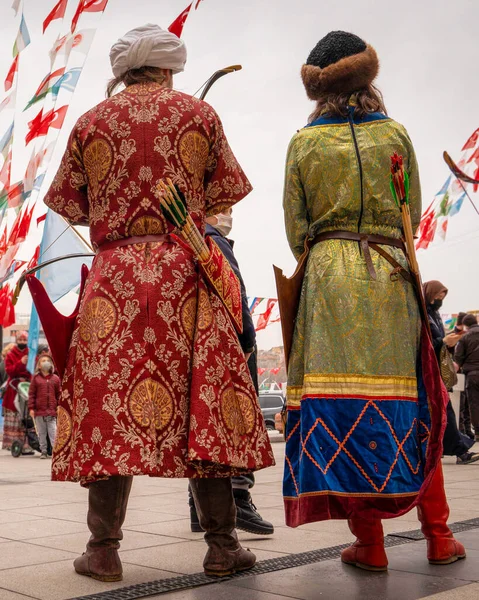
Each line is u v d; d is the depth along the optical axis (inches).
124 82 102.1
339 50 105.1
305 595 87.0
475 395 345.4
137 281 93.0
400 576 95.9
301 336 102.1
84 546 120.2
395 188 98.1
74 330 98.6
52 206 103.3
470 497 177.6
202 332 93.2
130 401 89.5
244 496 126.1
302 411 97.3
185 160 96.7
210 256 94.5
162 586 91.5
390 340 98.3
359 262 99.7
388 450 94.7
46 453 390.0
